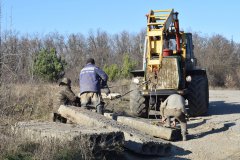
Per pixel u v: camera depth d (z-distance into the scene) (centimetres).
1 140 607
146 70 1238
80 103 1023
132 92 1268
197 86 1275
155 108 1241
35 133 680
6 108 811
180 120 920
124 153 755
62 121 933
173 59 1215
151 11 1282
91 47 5828
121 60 5366
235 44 5381
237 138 941
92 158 636
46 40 4825
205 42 5475
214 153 809
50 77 2986
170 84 1211
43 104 1103
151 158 765
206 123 1116
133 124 955
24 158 579
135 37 6106
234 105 1683
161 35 1235
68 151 609
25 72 1120
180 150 824
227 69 4988
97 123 786
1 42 930
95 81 997
